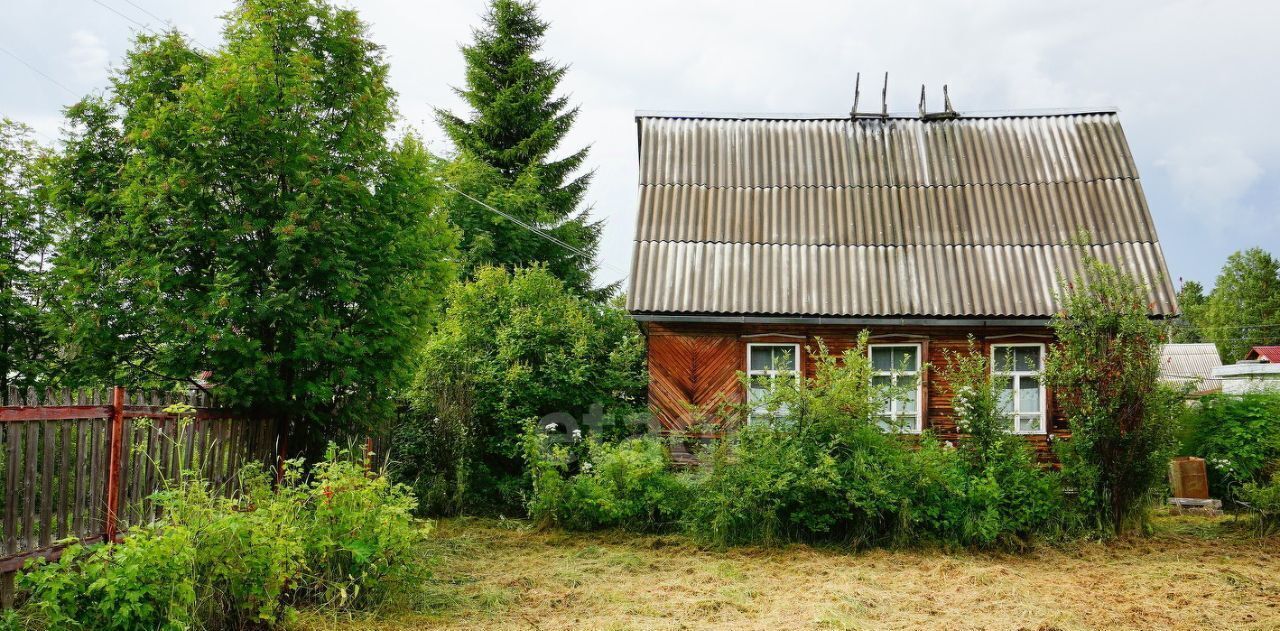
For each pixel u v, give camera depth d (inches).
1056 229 577.6
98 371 348.2
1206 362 1599.4
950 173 623.2
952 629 271.7
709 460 444.1
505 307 595.5
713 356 546.3
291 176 350.6
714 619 284.5
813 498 413.1
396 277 385.1
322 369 367.6
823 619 277.3
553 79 1231.5
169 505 241.0
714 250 570.9
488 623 276.4
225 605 247.6
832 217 594.9
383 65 400.5
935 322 530.0
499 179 1171.3
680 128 659.4
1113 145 627.8
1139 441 417.4
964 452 430.6
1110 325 425.1
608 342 627.5
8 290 391.9
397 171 391.2
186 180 321.7
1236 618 284.2
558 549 406.0
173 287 333.1
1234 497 510.0
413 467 499.5
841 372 433.1
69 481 250.8
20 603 228.8
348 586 281.3
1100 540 411.2
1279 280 2546.8
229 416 332.8
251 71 343.6
